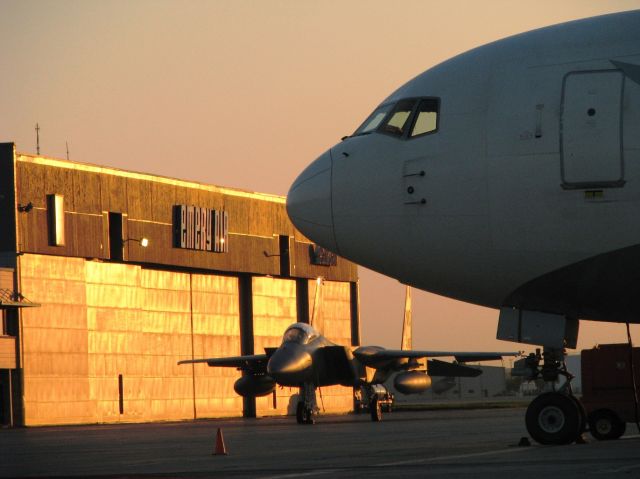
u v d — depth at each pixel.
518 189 73.88
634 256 72.69
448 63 79.75
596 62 74.06
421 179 76.75
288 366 183.25
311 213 80.69
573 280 75.38
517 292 77.50
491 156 74.69
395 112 79.44
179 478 65.38
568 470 59.91
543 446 81.00
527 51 76.62
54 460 89.25
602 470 59.22
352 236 79.38
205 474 67.88
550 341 79.56
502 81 76.06
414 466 67.62
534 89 74.69
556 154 73.06
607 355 98.38
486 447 87.31
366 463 72.62
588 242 73.00
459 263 76.94
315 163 82.19
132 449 105.06
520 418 198.50
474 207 75.19
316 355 190.62
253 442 113.06
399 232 77.69
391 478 59.28
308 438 120.94
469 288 78.69
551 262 74.44
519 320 80.38
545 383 82.12
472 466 65.31
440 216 76.25
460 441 103.44
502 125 74.75
